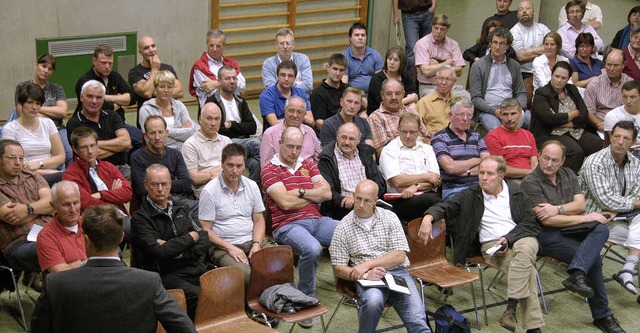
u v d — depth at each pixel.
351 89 7.19
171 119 7.31
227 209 5.80
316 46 11.20
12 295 5.83
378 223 5.59
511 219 6.11
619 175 6.61
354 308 6.04
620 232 6.54
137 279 3.46
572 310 6.30
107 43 9.54
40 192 5.62
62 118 7.45
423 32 10.95
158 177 5.38
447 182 7.05
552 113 8.30
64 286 3.39
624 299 6.53
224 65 8.08
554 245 6.16
